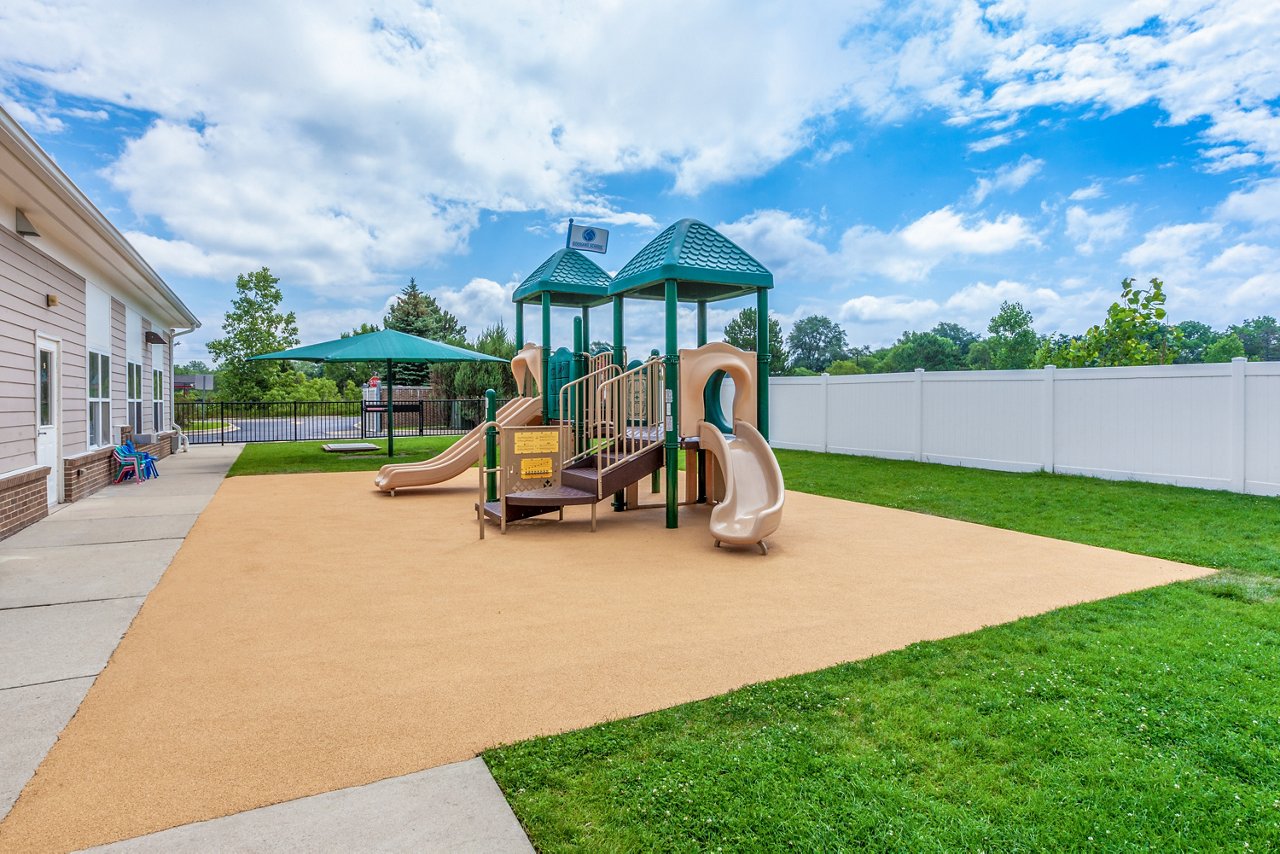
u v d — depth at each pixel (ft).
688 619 13.70
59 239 28.25
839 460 43.73
